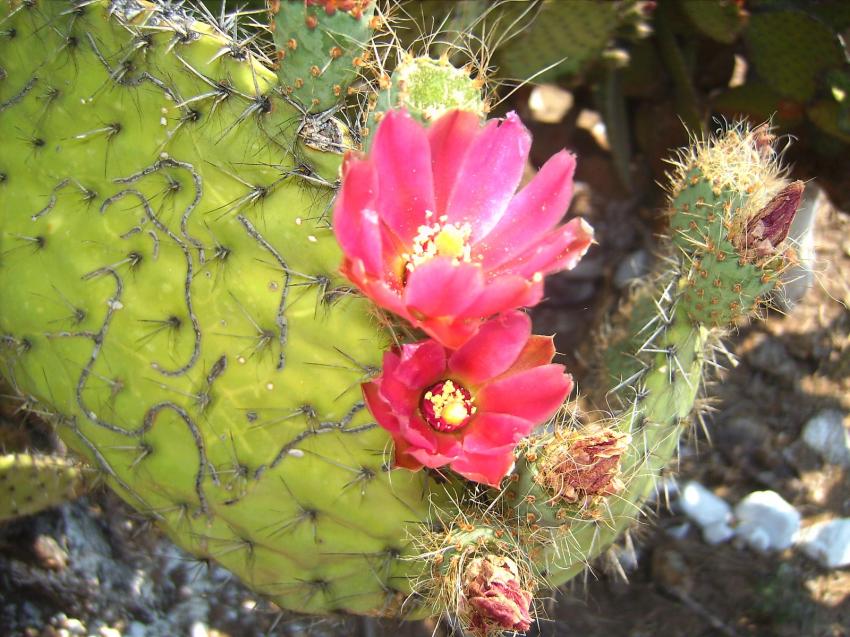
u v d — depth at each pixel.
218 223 0.31
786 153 0.57
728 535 0.47
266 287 0.31
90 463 0.35
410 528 0.31
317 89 0.29
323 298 0.30
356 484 0.31
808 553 0.46
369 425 0.30
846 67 0.49
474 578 0.27
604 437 0.27
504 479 0.30
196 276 0.32
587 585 0.46
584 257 0.56
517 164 0.27
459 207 0.27
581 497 0.28
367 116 0.29
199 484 0.32
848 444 0.49
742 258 0.30
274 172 0.30
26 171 0.34
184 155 0.31
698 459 0.49
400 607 0.33
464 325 0.25
